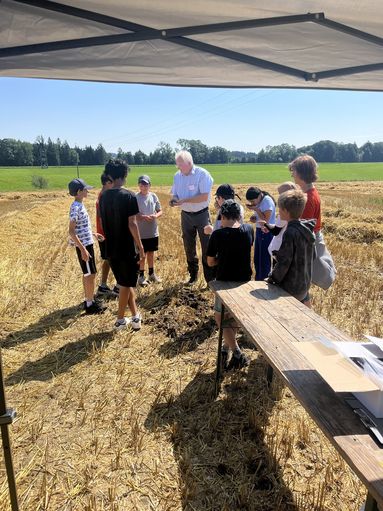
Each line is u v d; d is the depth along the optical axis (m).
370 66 2.75
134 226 4.22
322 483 2.40
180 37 2.30
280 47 2.43
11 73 2.87
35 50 2.38
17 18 2.03
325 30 2.15
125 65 2.71
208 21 2.09
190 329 4.56
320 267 3.74
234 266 3.54
